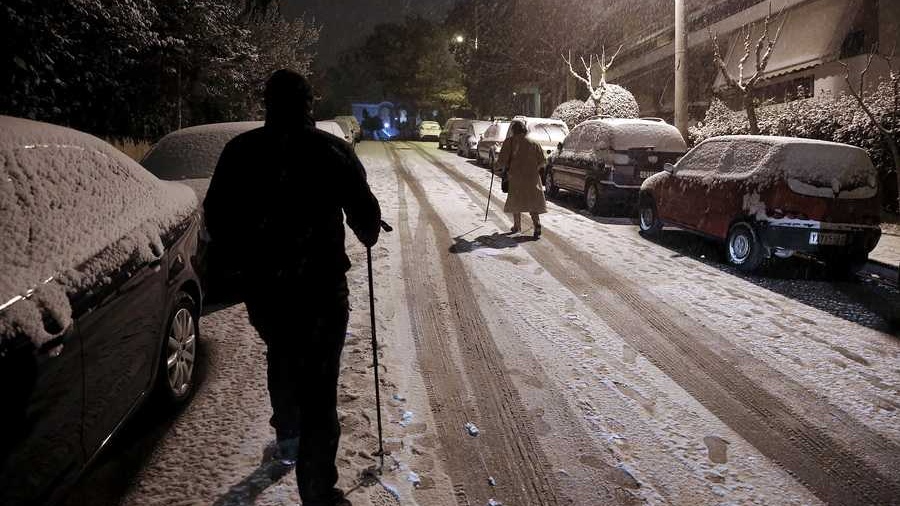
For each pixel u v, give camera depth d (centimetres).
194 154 712
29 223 248
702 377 445
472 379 436
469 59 3841
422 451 342
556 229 990
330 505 275
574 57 3069
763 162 730
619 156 1084
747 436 366
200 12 1512
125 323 292
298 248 260
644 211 957
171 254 363
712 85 2186
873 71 1462
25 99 1013
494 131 2011
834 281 715
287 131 264
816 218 691
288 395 305
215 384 415
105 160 337
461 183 1606
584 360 472
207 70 1695
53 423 227
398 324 543
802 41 1705
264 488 302
